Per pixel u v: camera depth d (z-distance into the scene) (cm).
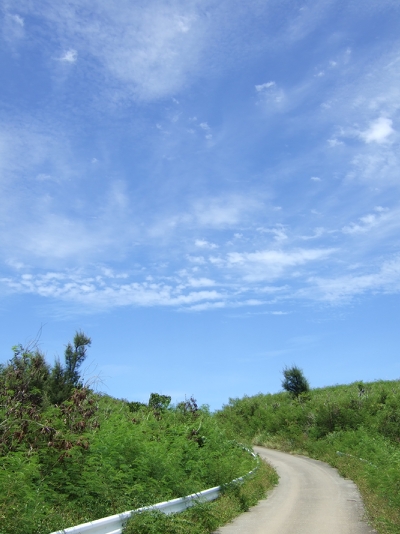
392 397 3862
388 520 1154
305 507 1512
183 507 1282
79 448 1279
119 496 1172
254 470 2170
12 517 859
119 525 998
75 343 2250
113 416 1808
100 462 1255
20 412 1314
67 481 1160
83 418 1530
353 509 1456
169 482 1387
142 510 1052
